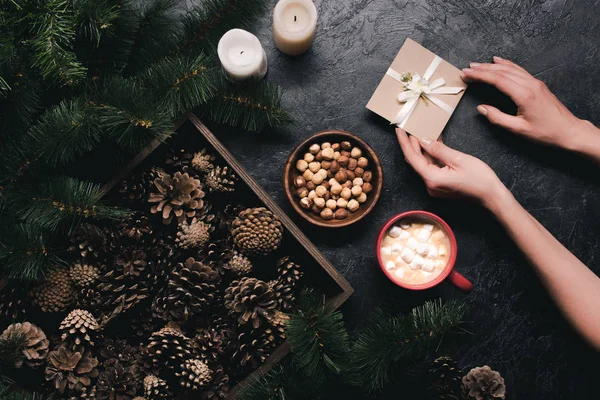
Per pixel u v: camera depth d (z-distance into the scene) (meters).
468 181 0.95
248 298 0.87
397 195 1.01
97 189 0.86
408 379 0.91
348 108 1.01
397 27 1.01
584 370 1.00
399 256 0.95
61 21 0.80
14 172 0.85
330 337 0.85
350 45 1.01
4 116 0.85
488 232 1.01
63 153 0.85
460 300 1.00
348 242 1.00
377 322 0.94
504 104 1.01
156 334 0.87
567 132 0.97
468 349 1.01
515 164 1.01
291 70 1.01
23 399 0.85
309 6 0.93
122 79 0.86
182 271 0.87
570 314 0.92
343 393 0.89
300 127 1.01
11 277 0.86
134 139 0.88
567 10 1.01
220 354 0.90
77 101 0.86
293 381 0.86
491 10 1.01
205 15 0.91
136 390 0.90
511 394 1.01
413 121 0.99
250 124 0.94
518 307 1.00
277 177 1.00
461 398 0.94
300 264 0.96
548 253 0.93
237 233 0.89
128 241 0.90
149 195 0.91
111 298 0.88
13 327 0.86
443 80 0.99
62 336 0.86
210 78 0.92
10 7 0.81
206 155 0.93
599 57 1.01
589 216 1.01
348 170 0.96
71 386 0.88
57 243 0.91
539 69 1.01
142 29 0.90
